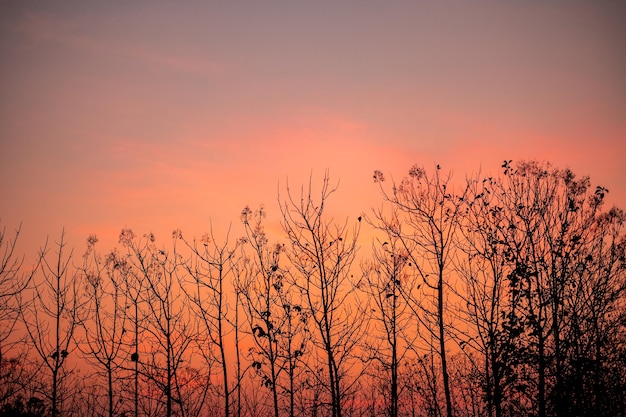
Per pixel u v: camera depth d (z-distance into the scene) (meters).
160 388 23.31
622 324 17.59
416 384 23.89
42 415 21.14
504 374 18.11
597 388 17.03
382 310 23.33
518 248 19.19
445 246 21.25
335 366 21.64
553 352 17.75
